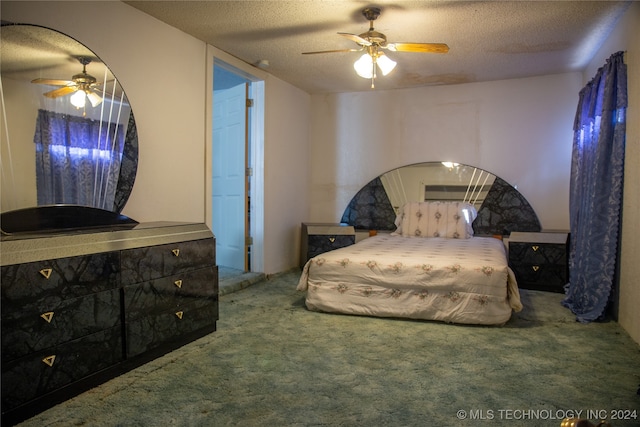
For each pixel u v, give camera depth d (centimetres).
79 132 243
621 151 275
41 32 225
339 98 519
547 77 432
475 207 461
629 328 263
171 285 232
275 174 454
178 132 318
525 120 443
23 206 215
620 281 284
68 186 237
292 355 230
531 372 209
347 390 189
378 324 285
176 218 317
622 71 273
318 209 532
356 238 504
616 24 296
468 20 295
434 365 217
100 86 256
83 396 182
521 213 444
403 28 310
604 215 291
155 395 184
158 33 299
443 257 311
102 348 193
